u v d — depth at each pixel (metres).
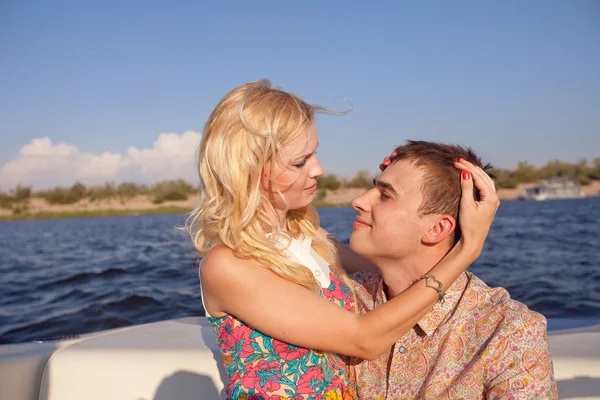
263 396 1.37
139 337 2.05
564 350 1.71
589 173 82.06
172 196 78.88
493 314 1.34
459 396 1.29
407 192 1.42
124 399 1.74
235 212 1.44
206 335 2.05
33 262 12.70
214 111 1.49
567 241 15.98
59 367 1.82
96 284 7.99
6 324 5.54
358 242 1.51
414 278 1.49
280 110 1.44
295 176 1.48
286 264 1.42
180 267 9.53
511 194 82.81
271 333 1.37
